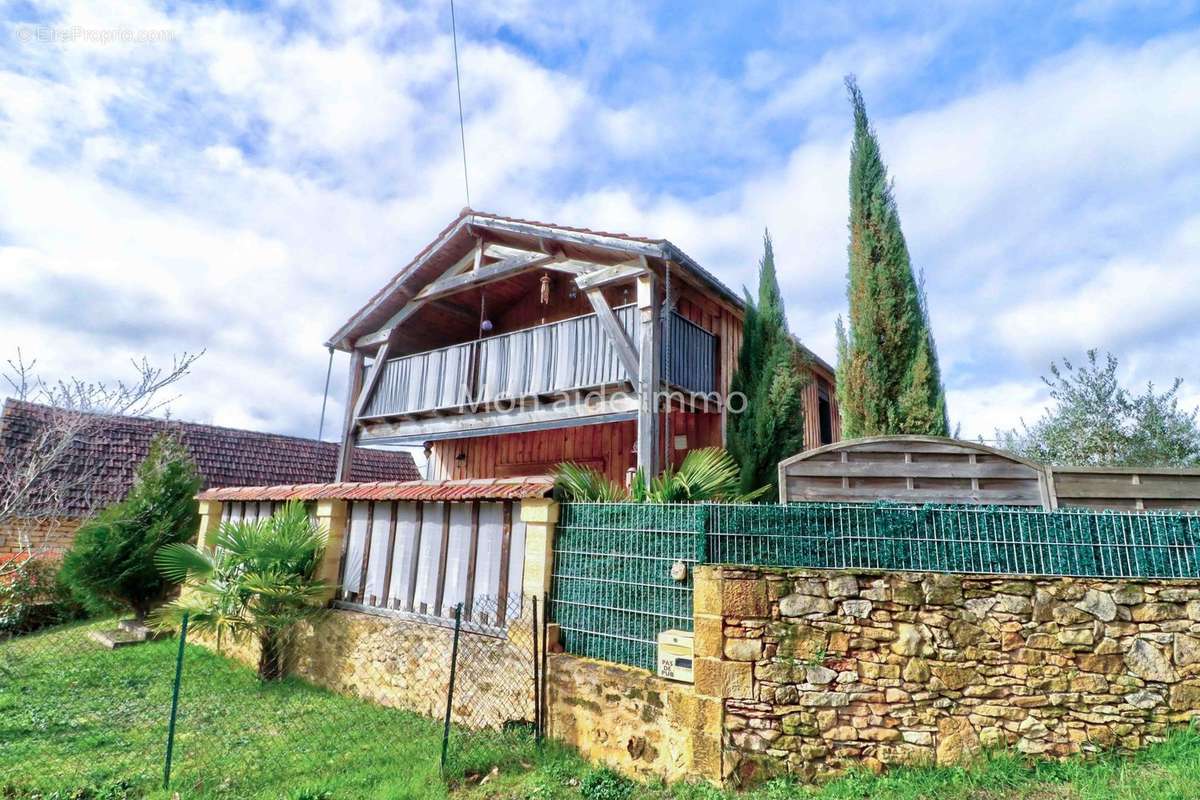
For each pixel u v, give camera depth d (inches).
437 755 189.0
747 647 162.4
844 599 161.9
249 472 608.7
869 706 155.6
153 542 381.1
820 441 499.2
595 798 160.4
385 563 277.7
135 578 377.4
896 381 266.7
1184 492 192.4
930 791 141.4
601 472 407.2
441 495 247.0
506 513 235.9
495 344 391.5
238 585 278.7
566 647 209.2
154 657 315.0
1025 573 158.9
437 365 420.2
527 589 217.8
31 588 378.9
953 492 204.2
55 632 376.2
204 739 205.6
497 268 393.4
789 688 158.9
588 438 421.7
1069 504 195.0
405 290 440.1
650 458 295.6
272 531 287.4
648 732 172.9
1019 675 152.0
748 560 176.6
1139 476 195.2
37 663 296.2
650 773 169.5
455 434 399.9
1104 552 158.1
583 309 441.7
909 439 210.8
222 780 174.1
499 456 476.4
